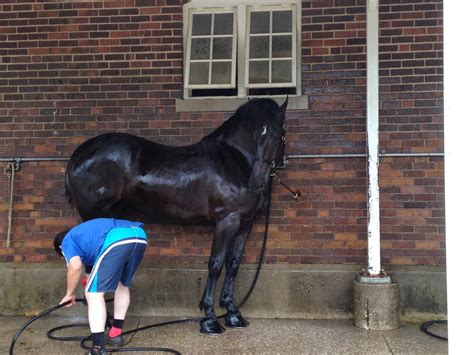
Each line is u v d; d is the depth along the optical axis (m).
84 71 5.75
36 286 5.58
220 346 4.42
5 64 5.79
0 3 5.81
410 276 5.28
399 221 5.36
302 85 5.59
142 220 5.08
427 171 5.36
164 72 5.70
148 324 5.14
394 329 4.93
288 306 5.39
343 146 5.45
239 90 5.71
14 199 5.73
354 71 5.49
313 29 5.57
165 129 5.65
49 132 5.74
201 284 5.46
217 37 5.77
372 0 5.07
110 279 3.84
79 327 5.06
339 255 5.40
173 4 5.72
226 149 4.86
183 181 4.79
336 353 4.24
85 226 3.95
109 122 5.70
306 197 5.46
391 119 5.42
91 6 5.78
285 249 5.46
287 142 5.50
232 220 4.75
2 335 4.81
